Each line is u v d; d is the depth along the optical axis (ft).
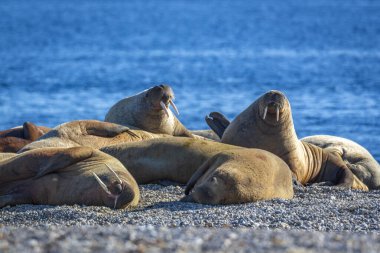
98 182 161.38
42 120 401.29
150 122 239.71
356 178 216.13
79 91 546.26
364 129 365.61
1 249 95.30
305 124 384.06
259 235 106.63
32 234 106.83
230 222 141.18
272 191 167.12
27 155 168.14
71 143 208.85
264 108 201.16
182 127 252.21
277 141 204.13
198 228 128.57
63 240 101.60
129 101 246.27
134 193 160.56
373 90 538.47
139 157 191.31
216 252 94.38
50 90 548.72
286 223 141.38
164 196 174.09
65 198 163.73
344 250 97.04
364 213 151.53
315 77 641.40
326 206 157.07
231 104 475.72
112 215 151.43
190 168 188.14
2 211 158.51
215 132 238.68
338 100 481.05
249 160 168.55
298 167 206.69
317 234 110.01
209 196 159.33
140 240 101.19
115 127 218.79
